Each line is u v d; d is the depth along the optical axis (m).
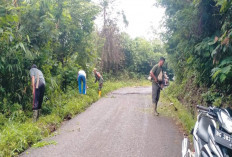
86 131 6.01
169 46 11.86
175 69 12.35
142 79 29.45
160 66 7.84
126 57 28.67
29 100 7.67
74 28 12.02
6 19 6.82
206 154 2.65
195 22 6.50
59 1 9.25
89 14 13.09
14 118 6.49
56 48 11.48
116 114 7.98
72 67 11.76
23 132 5.20
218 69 4.88
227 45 4.62
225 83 5.79
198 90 7.63
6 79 7.27
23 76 7.39
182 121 6.55
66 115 7.54
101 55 22.50
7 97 7.09
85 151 4.68
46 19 8.05
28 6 7.67
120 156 4.46
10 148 4.53
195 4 6.05
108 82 20.75
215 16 6.12
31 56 7.43
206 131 2.92
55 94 8.93
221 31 5.59
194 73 7.71
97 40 21.30
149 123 6.76
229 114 2.77
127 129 6.16
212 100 6.30
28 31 8.01
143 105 9.76
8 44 7.04
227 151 2.48
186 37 7.53
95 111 8.56
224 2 4.48
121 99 11.72
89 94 11.39
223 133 2.55
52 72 10.34
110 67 24.41
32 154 4.54
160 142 5.18
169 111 8.29
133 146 4.95
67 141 5.26
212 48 5.71
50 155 4.48
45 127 6.00
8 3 7.09
